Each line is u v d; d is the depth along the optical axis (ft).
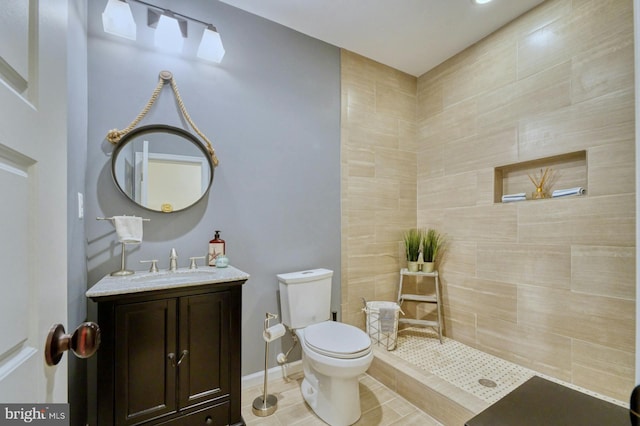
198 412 4.58
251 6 6.40
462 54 8.02
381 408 5.76
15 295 1.52
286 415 5.46
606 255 5.34
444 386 5.62
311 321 6.59
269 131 6.84
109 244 5.19
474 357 6.93
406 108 9.14
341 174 7.89
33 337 1.70
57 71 2.09
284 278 6.43
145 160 5.53
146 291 4.17
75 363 4.21
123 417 4.07
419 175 9.24
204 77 6.10
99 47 5.17
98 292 3.90
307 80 7.39
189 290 4.51
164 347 4.35
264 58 6.79
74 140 4.22
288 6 6.40
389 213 8.72
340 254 7.83
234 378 4.88
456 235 8.09
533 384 2.58
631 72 5.09
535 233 6.38
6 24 1.45
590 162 5.56
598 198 5.45
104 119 5.19
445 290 8.32
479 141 7.56
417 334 8.37
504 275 6.93
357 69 8.20
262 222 6.72
